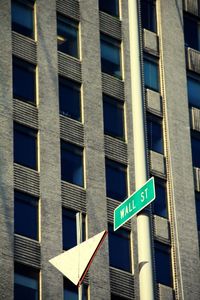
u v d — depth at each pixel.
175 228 61.66
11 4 59.78
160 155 63.16
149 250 27.14
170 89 65.69
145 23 66.50
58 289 53.81
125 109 62.16
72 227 56.06
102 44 63.06
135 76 30.03
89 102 60.56
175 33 67.81
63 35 61.34
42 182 56.06
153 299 26.53
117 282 56.84
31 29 60.00
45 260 54.00
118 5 65.12
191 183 64.06
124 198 59.41
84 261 28.06
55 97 59.06
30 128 57.09
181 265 60.72
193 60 68.19
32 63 59.03
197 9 69.81
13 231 53.56
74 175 57.78
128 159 60.81
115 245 57.84
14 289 52.12
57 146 57.69
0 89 56.78
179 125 65.12
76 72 60.84
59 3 61.97
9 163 55.22
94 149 59.41
